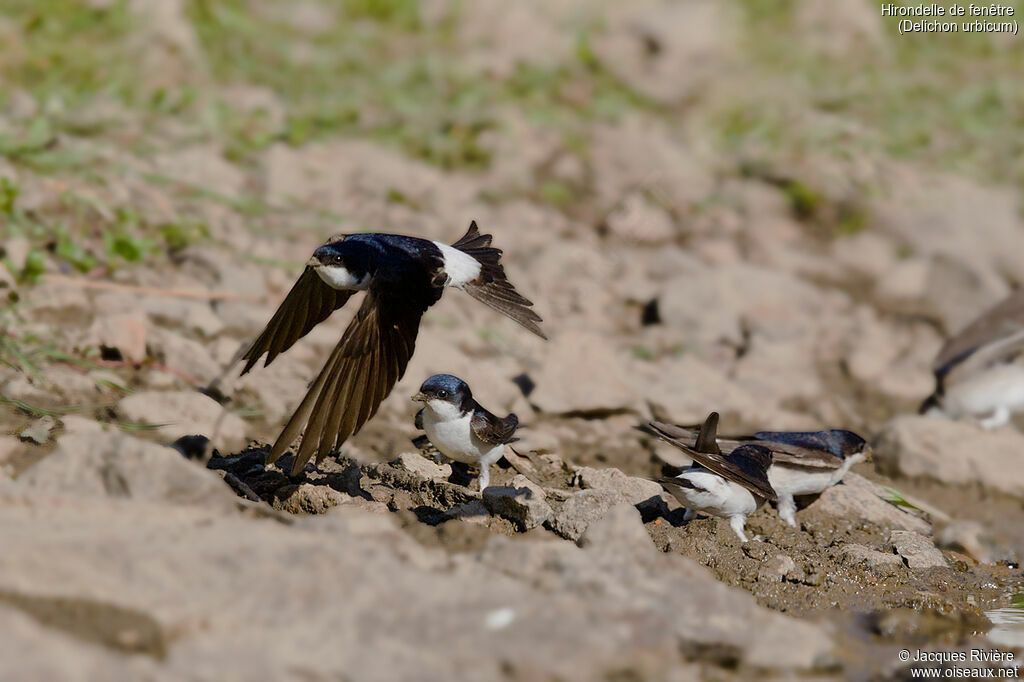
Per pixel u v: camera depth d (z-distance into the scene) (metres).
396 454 10.60
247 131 18.08
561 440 11.64
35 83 17.64
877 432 12.71
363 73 21.88
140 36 19.80
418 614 6.74
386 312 8.01
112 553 6.86
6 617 6.12
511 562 7.64
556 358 12.41
